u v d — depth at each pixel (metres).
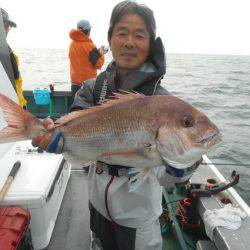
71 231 1.35
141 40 0.91
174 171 0.79
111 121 0.82
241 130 5.38
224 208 1.24
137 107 0.79
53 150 0.87
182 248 1.31
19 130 0.86
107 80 1.01
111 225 1.07
